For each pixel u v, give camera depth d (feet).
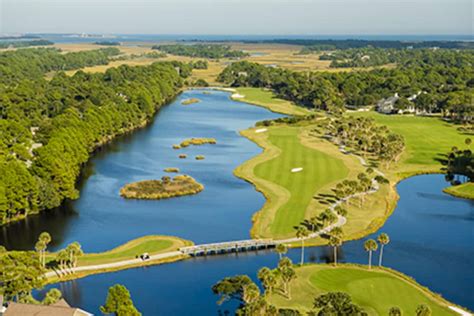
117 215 476.95
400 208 495.82
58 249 403.54
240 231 438.40
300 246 403.95
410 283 343.67
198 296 335.06
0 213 443.32
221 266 376.68
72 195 512.63
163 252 394.52
